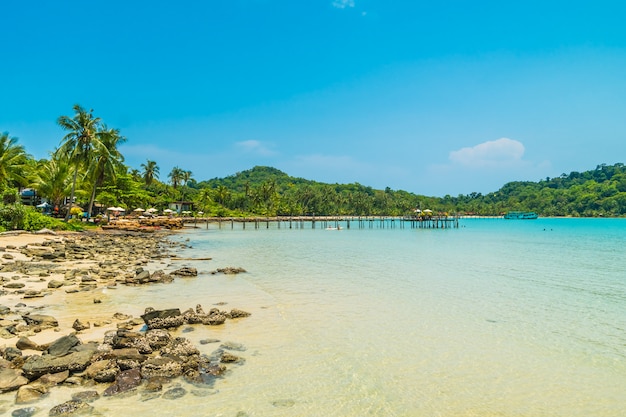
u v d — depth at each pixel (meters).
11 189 50.34
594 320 13.88
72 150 50.28
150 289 18.00
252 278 21.66
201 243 47.06
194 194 141.75
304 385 8.49
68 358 8.68
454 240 57.19
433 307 15.54
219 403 7.59
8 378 7.85
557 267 27.55
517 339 11.76
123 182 83.88
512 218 196.88
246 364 9.52
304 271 24.48
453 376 9.14
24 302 14.60
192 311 13.41
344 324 13.01
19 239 33.09
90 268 22.16
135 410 7.18
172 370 8.67
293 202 157.00
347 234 72.38
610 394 8.38
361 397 8.04
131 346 9.81
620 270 26.12
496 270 25.83
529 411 7.64
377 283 20.56
